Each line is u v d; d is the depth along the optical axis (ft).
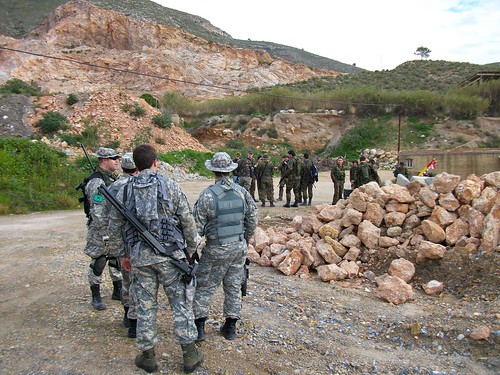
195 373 12.48
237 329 15.44
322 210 24.93
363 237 22.57
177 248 12.41
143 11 380.58
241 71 275.59
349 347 14.39
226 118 157.79
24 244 29.37
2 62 224.74
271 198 47.21
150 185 12.34
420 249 20.30
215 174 14.57
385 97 150.00
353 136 141.18
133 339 14.51
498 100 147.13
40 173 56.75
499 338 13.96
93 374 12.25
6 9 374.02
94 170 16.31
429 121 144.15
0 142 59.62
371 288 19.81
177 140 112.88
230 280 14.57
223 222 14.03
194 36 300.20
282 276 21.84
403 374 12.80
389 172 105.40
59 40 265.95
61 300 18.13
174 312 12.49
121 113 114.11
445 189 22.47
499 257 18.81
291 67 297.12
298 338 14.87
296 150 145.07
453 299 18.02
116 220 12.44
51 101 118.32
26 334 14.87
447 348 14.24
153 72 235.81
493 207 20.47
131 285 12.64
